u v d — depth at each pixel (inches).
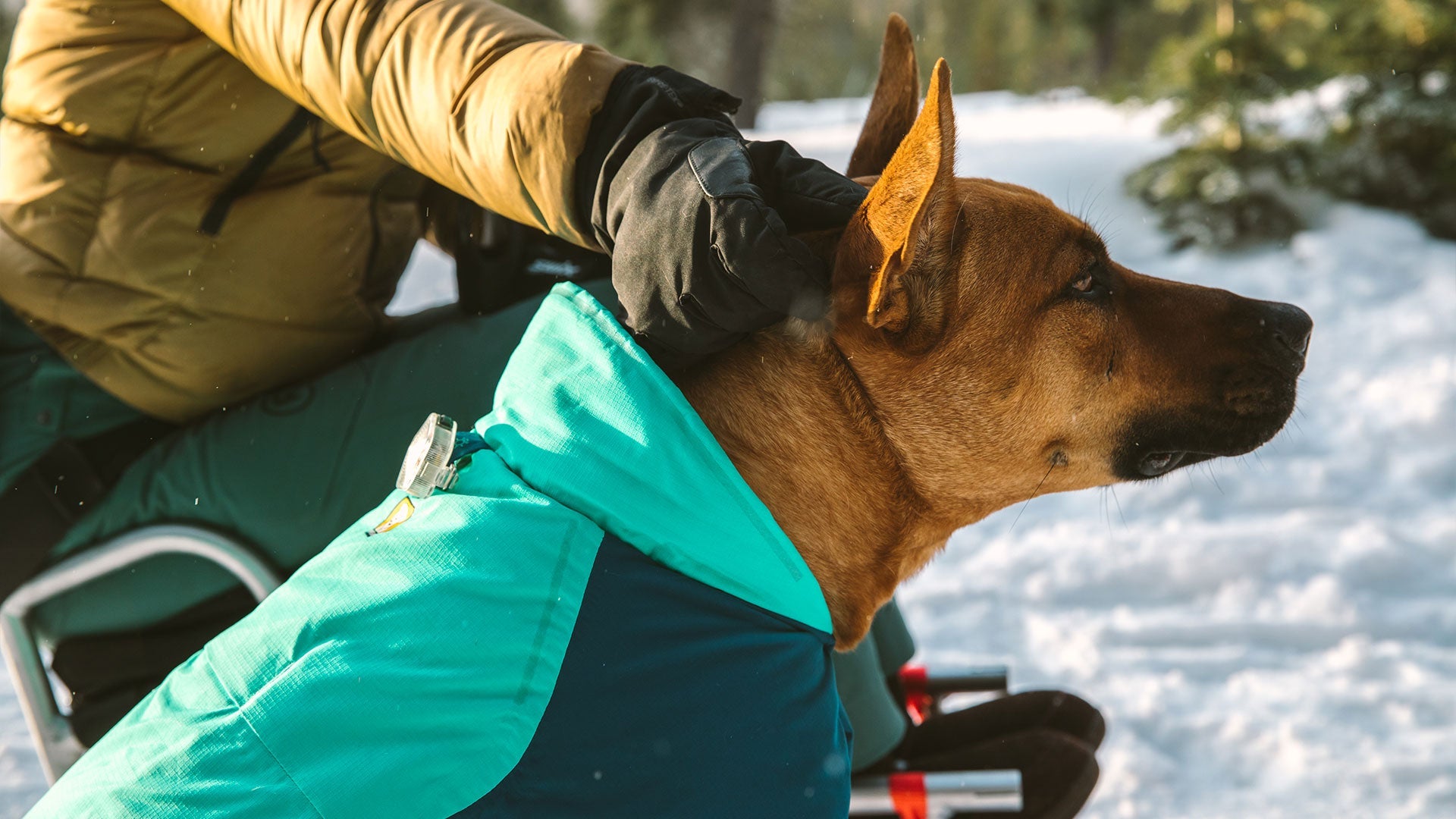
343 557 61.1
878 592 73.2
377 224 89.1
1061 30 823.1
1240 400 75.5
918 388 69.1
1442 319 246.1
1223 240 299.9
